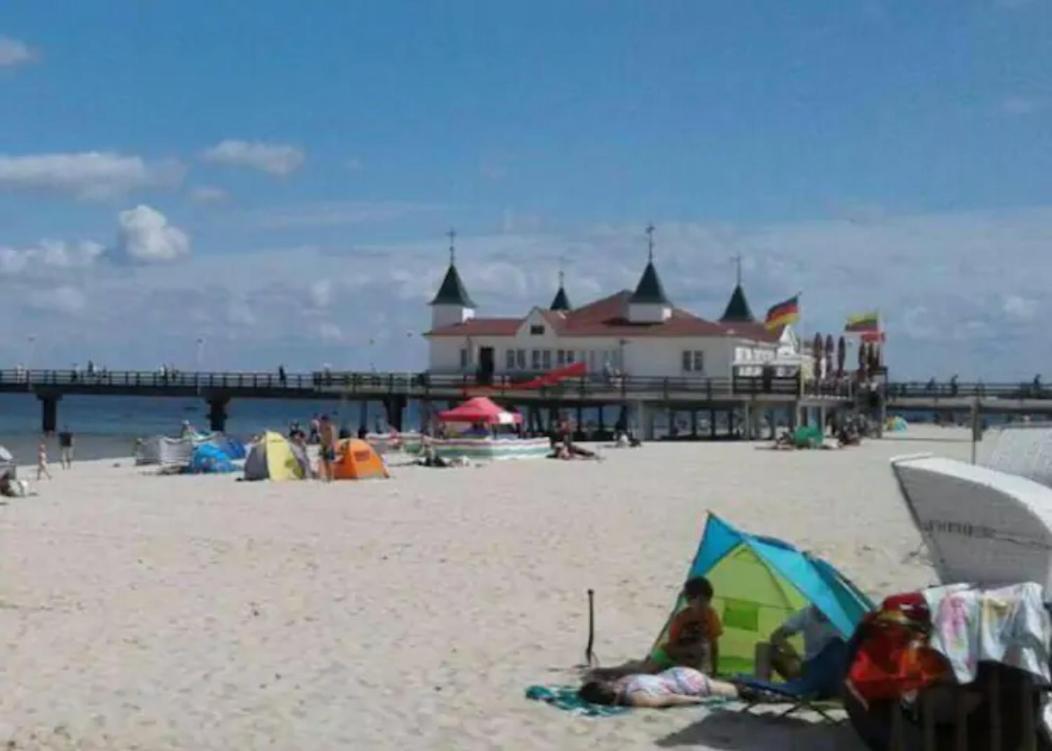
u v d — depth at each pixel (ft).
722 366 263.49
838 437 222.28
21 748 32.37
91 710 36.01
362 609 51.47
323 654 43.14
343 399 279.49
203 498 106.63
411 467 153.17
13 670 40.88
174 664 41.68
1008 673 28.37
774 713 34.63
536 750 31.91
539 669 40.78
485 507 95.71
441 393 267.39
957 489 30.76
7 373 309.83
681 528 79.82
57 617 49.88
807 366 276.41
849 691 30.04
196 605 52.49
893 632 29.45
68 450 171.94
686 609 38.73
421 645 44.52
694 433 268.00
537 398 256.93
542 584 57.36
